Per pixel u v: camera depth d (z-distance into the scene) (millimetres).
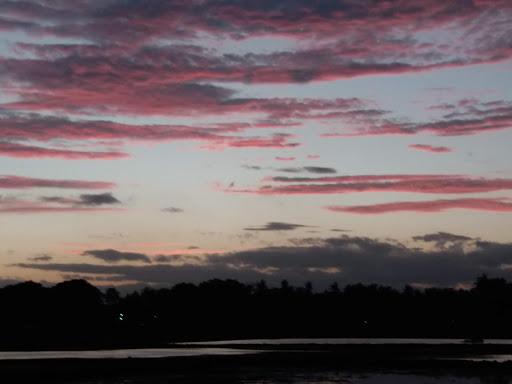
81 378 65250
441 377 68438
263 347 124500
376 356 95188
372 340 177125
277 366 78812
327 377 67750
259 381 63688
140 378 65438
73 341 147875
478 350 115312
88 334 178375
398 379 66500
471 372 73188
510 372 73500
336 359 86562
